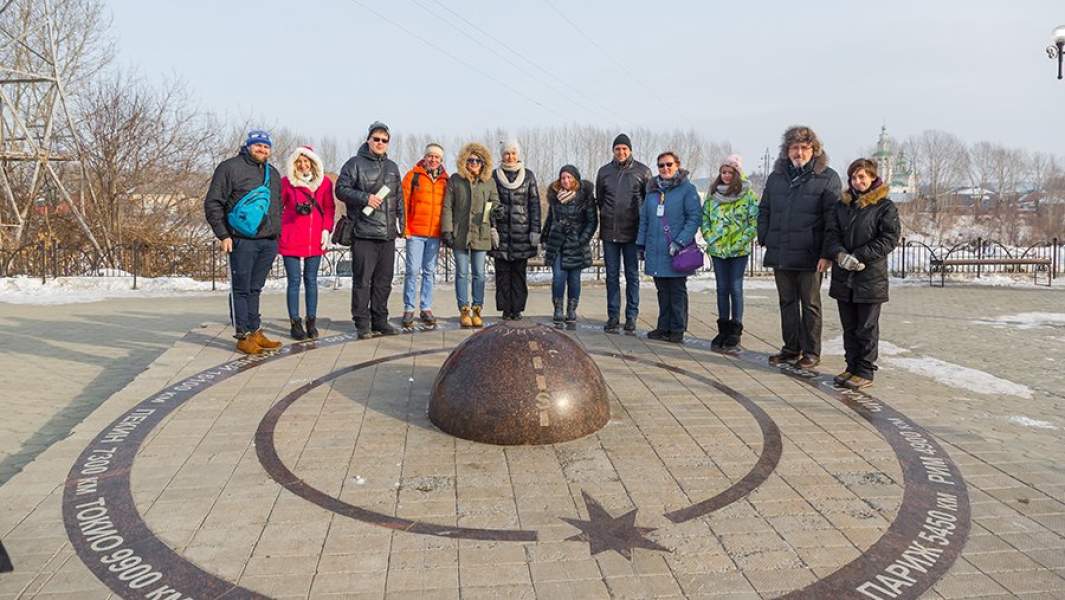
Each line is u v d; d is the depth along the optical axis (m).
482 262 7.77
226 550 2.86
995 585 2.65
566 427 4.11
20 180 18.44
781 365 6.16
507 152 7.53
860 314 5.48
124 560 2.79
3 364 6.80
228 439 4.17
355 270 7.04
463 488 3.46
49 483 3.54
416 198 7.61
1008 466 3.86
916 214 49.66
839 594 2.57
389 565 2.74
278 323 8.23
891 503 3.35
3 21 19.59
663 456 3.91
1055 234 41.84
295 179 6.88
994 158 62.69
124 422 4.48
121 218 18.41
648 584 2.62
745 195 6.63
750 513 3.22
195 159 20.22
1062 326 8.89
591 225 8.07
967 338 7.97
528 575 2.67
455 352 4.48
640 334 7.63
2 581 2.64
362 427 4.38
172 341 8.02
